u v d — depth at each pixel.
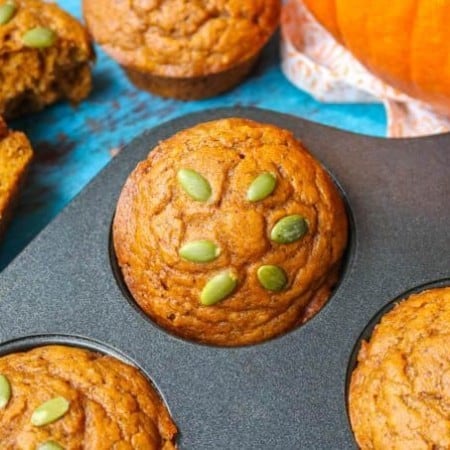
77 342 0.38
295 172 0.38
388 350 0.37
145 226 0.38
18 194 0.43
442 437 0.34
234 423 0.37
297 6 0.47
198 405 0.37
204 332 0.38
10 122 0.46
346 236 0.39
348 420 0.36
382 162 0.41
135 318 0.38
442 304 0.37
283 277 0.38
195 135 0.39
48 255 0.40
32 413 0.35
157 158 0.39
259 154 0.38
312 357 0.37
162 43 0.44
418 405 0.35
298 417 0.37
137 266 0.38
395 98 0.45
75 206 0.41
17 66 0.44
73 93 0.47
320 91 0.46
